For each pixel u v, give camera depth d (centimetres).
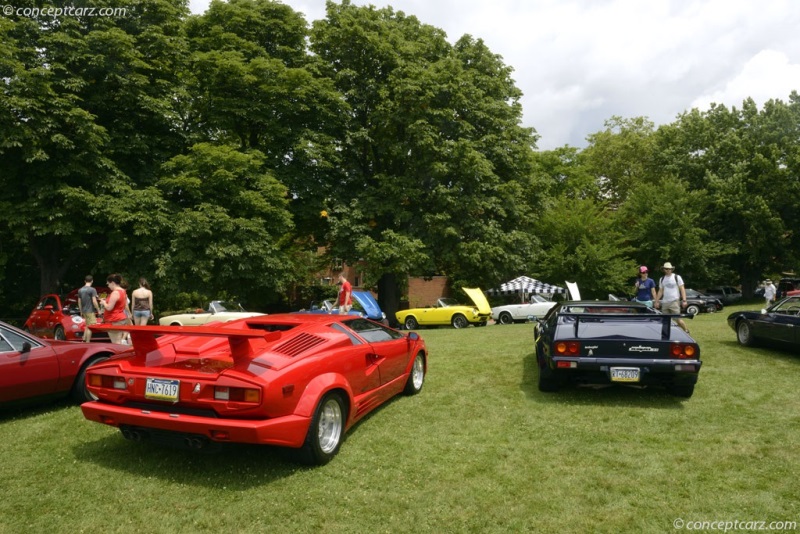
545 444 482
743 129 3950
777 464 424
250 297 2330
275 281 1911
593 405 608
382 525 339
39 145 1521
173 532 332
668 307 944
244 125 2177
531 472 418
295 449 426
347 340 517
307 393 429
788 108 3866
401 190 2253
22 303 2452
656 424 533
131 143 1784
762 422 532
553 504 363
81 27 1714
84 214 1605
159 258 1706
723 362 842
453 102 2270
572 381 637
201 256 1748
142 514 354
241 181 1908
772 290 2377
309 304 3506
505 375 773
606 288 2875
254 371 402
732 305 3453
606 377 599
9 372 566
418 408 609
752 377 734
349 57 2330
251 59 2089
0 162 1597
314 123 2239
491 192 2414
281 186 1908
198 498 378
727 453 450
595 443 483
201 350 475
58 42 1608
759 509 350
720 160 3794
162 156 1920
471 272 2516
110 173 1731
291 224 1961
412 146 2270
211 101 2038
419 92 2181
